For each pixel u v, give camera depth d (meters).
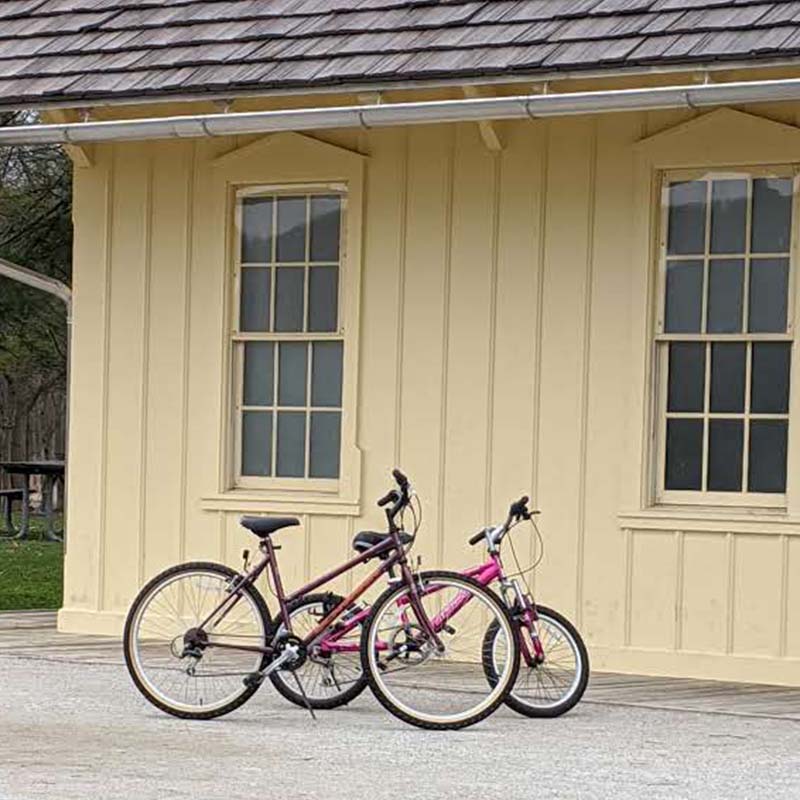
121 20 14.22
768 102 11.96
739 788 8.51
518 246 13.17
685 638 12.58
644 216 12.78
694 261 12.73
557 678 10.71
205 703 10.38
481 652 11.42
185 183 14.23
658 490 12.81
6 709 10.66
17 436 32.22
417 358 13.46
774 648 12.30
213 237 14.12
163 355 14.30
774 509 12.46
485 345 13.25
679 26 11.94
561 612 12.95
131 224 14.41
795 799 8.27
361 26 13.14
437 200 13.42
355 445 13.61
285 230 14.01
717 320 12.66
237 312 14.15
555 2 12.73
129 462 14.38
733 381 12.63
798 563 12.27
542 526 13.03
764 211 12.55
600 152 12.94
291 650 10.41
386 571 10.63
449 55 12.49
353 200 13.66
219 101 13.12
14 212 24.08
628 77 12.08
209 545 14.07
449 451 13.34
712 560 12.52
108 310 14.47
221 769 8.77
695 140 12.65
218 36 13.60
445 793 8.22
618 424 12.84
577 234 13.00
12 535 26.86
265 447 14.08
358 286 13.63
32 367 30.50
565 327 13.02
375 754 9.28
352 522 13.61
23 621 15.48
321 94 13.12
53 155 23.95
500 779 8.60
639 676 12.63
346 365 13.66
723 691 11.91
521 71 12.09
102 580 14.45
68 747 9.36
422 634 10.27
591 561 12.88
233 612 10.45
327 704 10.73
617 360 12.86
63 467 25.89
